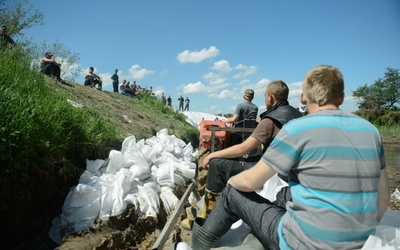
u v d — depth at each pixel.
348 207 1.90
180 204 3.81
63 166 4.23
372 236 1.94
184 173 5.60
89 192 3.82
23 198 3.53
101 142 5.39
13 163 3.42
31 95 4.71
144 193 4.43
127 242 3.79
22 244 3.43
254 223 2.49
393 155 19.28
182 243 2.70
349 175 1.91
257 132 3.33
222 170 3.51
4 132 3.45
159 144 6.45
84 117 5.54
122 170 4.65
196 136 13.28
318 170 1.95
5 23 11.33
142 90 17.89
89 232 3.62
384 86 62.12
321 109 2.16
